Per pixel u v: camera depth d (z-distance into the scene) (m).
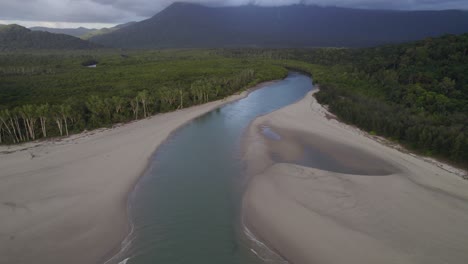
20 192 35.06
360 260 24.75
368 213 30.75
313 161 46.00
